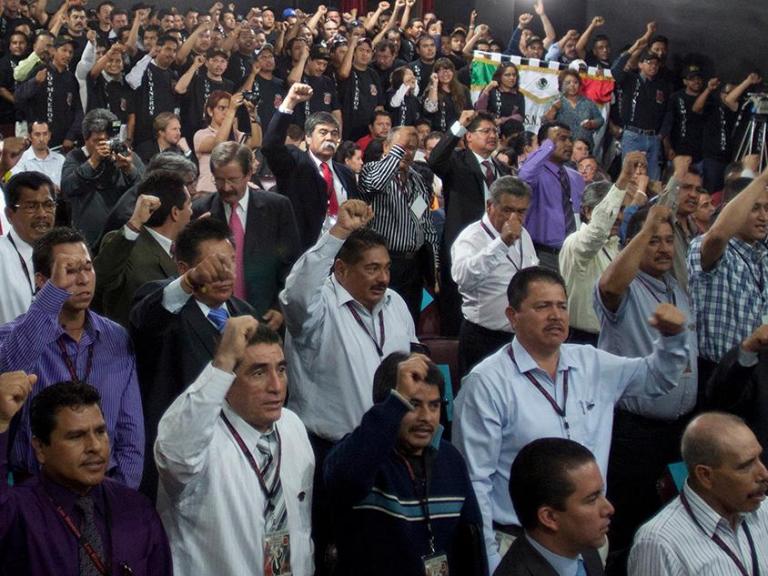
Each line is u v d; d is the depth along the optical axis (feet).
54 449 8.81
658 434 13.15
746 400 12.94
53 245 10.73
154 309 10.62
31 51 29.73
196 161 23.65
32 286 12.76
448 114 30.83
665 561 9.90
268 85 29.45
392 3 43.75
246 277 14.88
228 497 9.51
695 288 13.96
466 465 10.47
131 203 15.20
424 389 9.84
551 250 19.65
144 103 28.02
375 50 32.81
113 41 33.19
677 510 10.16
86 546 8.80
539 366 11.14
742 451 9.83
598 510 8.87
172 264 12.96
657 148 33.76
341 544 9.97
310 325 11.75
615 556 11.18
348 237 12.06
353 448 9.39
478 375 11.11
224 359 9.17
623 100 33.73
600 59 36.19
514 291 11.20
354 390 11.93
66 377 10.50
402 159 18.10
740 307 13.83
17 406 8.54
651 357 11.43
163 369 11.18
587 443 11.16
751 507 9.91
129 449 10.79
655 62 33.63
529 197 16.30
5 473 8.72
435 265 18.85
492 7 43.04
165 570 9.24
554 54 35.83
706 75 37.99
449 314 19.10
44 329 9.96
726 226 13.38
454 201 19.77
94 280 10.89
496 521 10.94
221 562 9.45
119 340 11.00
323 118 18.72
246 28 32.12
